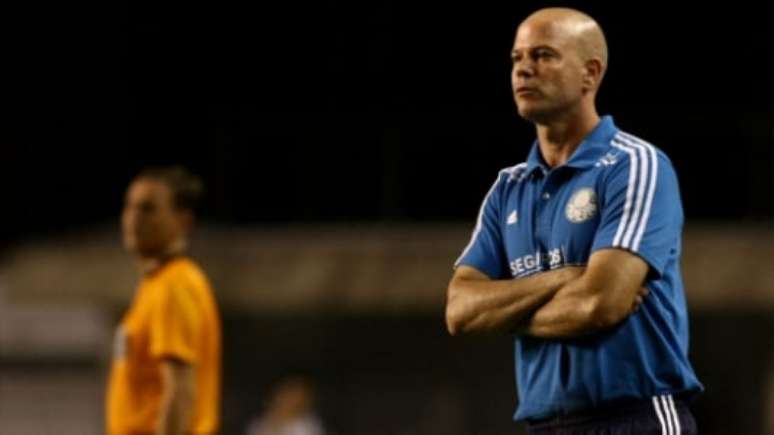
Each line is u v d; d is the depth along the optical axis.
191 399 24.00
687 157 62.50
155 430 24.33
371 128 64.12
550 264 17.80
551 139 18.05
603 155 17.77
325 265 61.06
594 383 17.27
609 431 17.27
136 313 24.58
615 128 18.11
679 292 17.78
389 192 63.78
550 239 17.78
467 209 63.34
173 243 24.73
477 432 57.81
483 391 58.06
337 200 64.12
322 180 64.19
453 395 58.19
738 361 57.69
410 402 58.69
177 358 23.97
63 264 61.94
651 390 17.30
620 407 17.28
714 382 57.81
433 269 60.09
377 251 61.34
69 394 60.00
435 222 63.44
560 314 17.31
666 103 67.44
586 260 17.55
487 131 63.06
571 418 17.52
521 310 17.64
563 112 17.83
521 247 18.08
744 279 57.69
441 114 63.53
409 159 63.81
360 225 63.75
